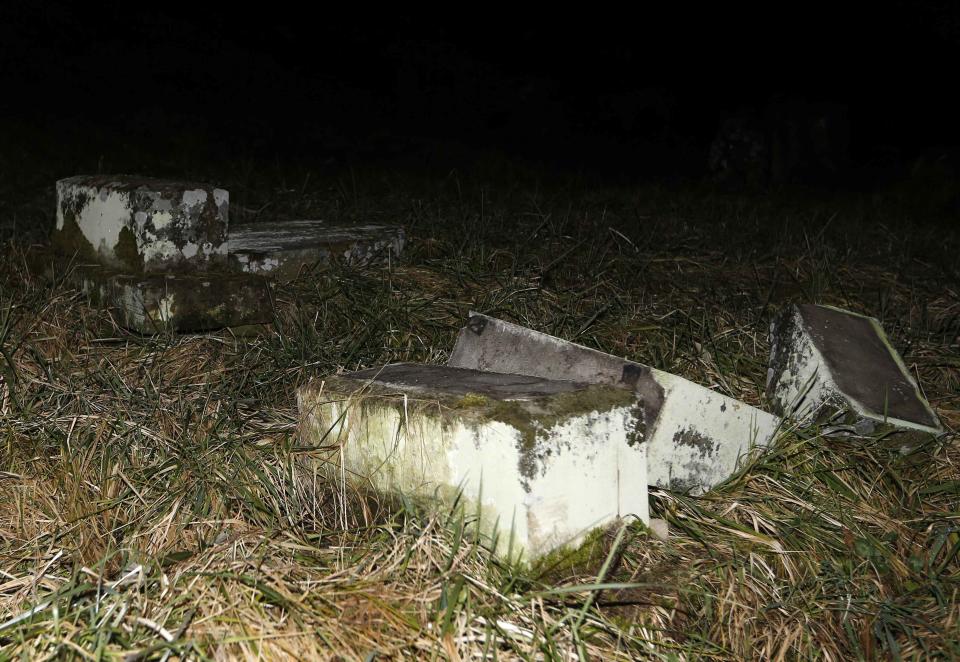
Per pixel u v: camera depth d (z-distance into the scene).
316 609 1.78
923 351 3.55
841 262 4.75
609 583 1.91
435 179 7.46
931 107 11.10
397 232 4.21
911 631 2.06
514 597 1.86
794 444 2.63
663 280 4.25
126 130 8.37
